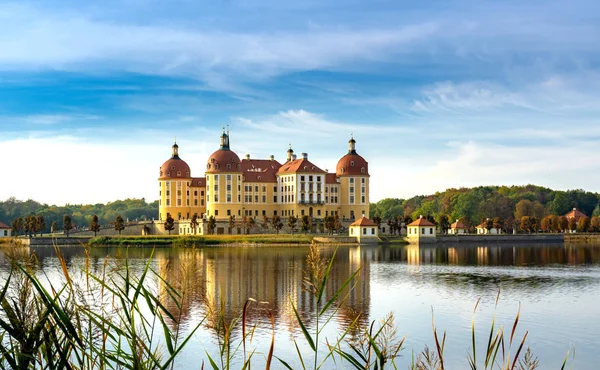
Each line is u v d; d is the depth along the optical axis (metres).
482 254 162.62
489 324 57.91
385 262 133.88
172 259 132.38
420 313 63.59
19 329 12.36
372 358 40.94
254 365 41.47
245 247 192.12
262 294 77.19
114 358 13.62
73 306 14.02
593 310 66.00
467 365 42.53
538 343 50.22
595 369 42.50
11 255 13.44
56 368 12.63
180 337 47.41
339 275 104.19
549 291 82.94
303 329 15.15
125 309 14.24
